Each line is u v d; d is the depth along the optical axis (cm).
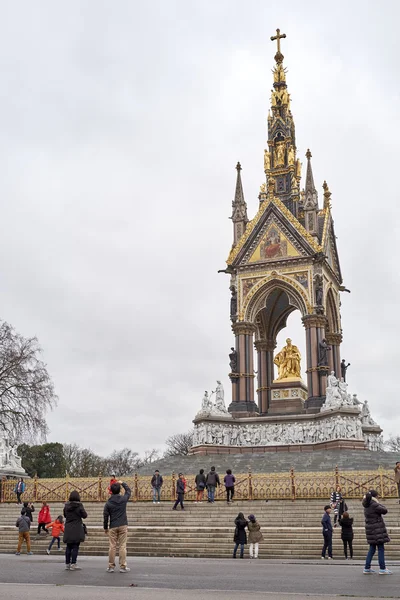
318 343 7956
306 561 3491
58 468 14688
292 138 9119
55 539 4275
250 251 8469
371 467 6419
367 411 8244
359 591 2109
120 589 2102
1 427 8375
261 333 9081
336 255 8975
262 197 8812
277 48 9512
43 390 8575
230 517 4716
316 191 8481
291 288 8231
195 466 6962
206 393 7931
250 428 7825
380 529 2716
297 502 5006
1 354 8444
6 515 5303
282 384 8244
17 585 2212
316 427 7581
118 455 18638
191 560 3584
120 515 2728
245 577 2544
